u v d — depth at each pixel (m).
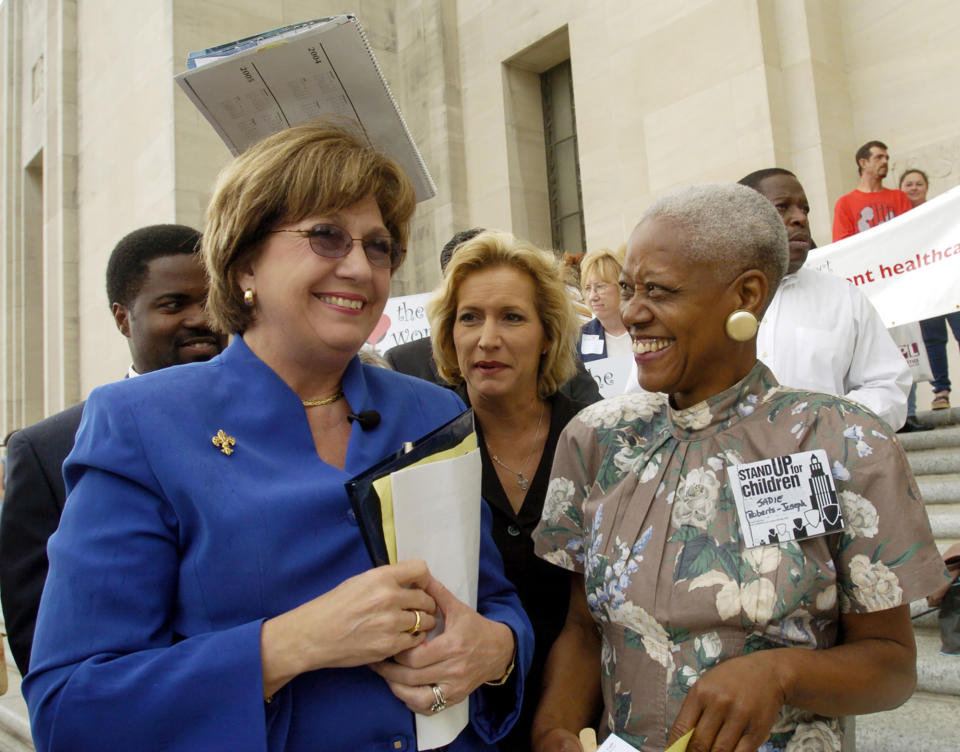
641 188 7.48
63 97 11.54
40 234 14.55
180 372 1.35
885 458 1.26
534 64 9.37
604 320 4.14
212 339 2.11
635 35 7.61
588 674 1.62
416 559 1.23
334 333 1.35
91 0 11.20
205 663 1.11
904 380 2.75
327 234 1.33
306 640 1.13
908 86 6.54
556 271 2.27
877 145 5.66
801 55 6.66
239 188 1.35
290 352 1.40
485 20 9.45
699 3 7.10
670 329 1.36
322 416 1.45
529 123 9.38
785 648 1.24
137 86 9.62
